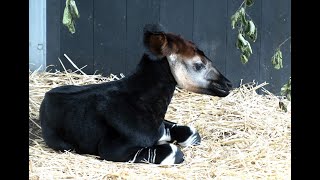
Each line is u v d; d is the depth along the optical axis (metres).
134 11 7.89
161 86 5.51
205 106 7.19
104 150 5.43
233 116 6.97
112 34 7.93
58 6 7.84
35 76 7.67
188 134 5.94
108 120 5.47
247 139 6.17
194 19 7.93
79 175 5.04
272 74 8.05
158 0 7.87
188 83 5.54
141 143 5.46
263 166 5.41
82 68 7.97
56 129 5.66
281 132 6.47
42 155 5.46
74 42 7.93
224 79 5.59
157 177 5.00
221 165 5.38
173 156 5.35
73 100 5.62
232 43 7.99
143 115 5.48
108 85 5.66
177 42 5.46
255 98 7.62
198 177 5.08
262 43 8.00
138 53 7.95
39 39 7.85
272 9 7.96
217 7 7.93
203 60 5.53
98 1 7.85
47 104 5.70
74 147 5.66
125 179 4.95
